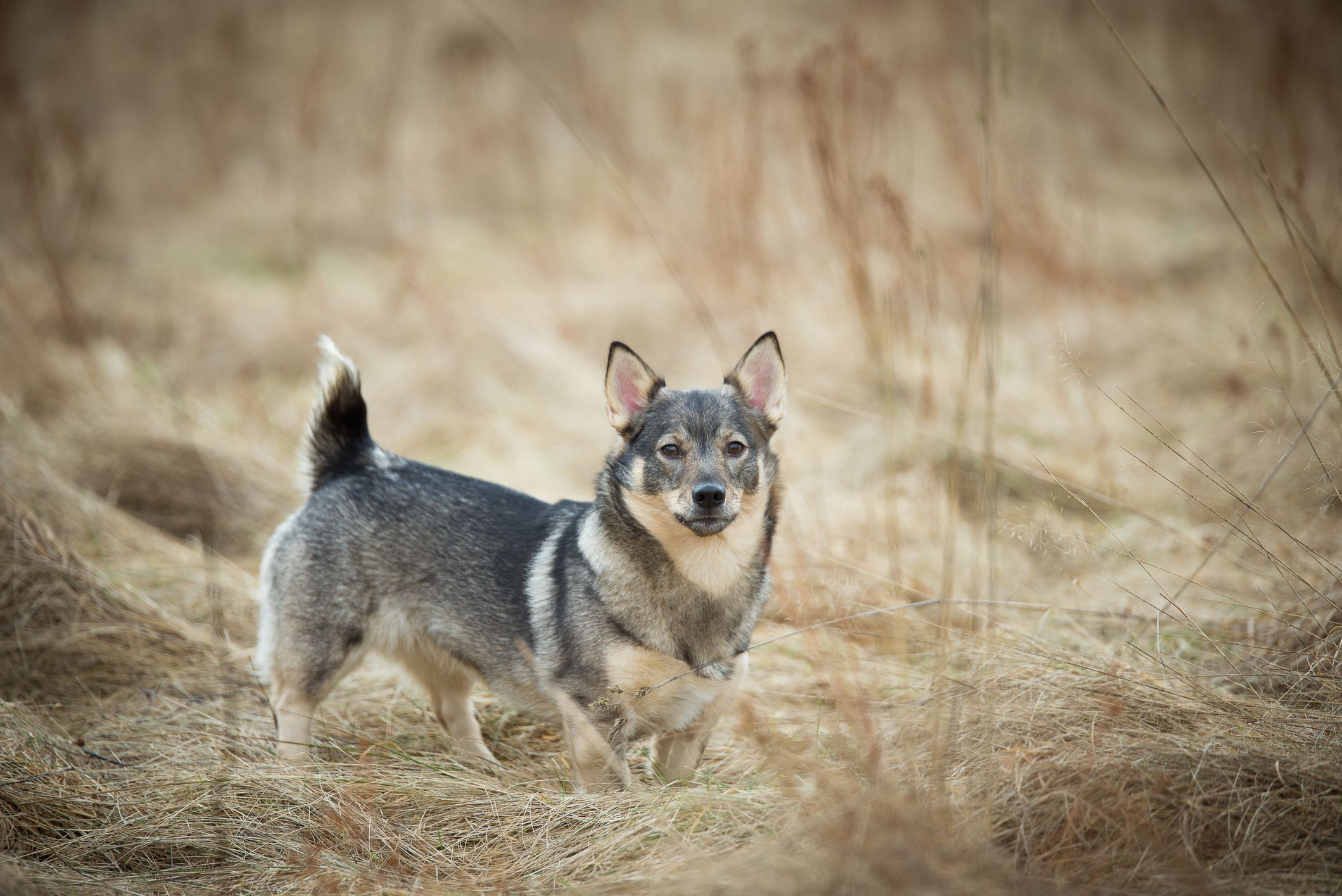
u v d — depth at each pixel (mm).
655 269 14102
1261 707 4773
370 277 14984
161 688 6402
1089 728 4668
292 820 4875
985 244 6242
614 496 5434
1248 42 16469
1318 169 12945
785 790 4492
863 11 21141
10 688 6301
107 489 8938
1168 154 17922
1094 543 7156
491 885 4406
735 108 15375
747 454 5527
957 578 7094
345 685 6734
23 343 10922
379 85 20766
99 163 18156
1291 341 9508
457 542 5848
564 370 11922
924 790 4242
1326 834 4027
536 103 19781
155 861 4688
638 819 4656
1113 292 12219
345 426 6332
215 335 12984
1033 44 19531
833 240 11555
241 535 8859
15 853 4617
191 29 23188
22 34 21328
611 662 5234
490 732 6375
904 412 9711
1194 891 3775
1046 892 3727
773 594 6926
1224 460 8445
